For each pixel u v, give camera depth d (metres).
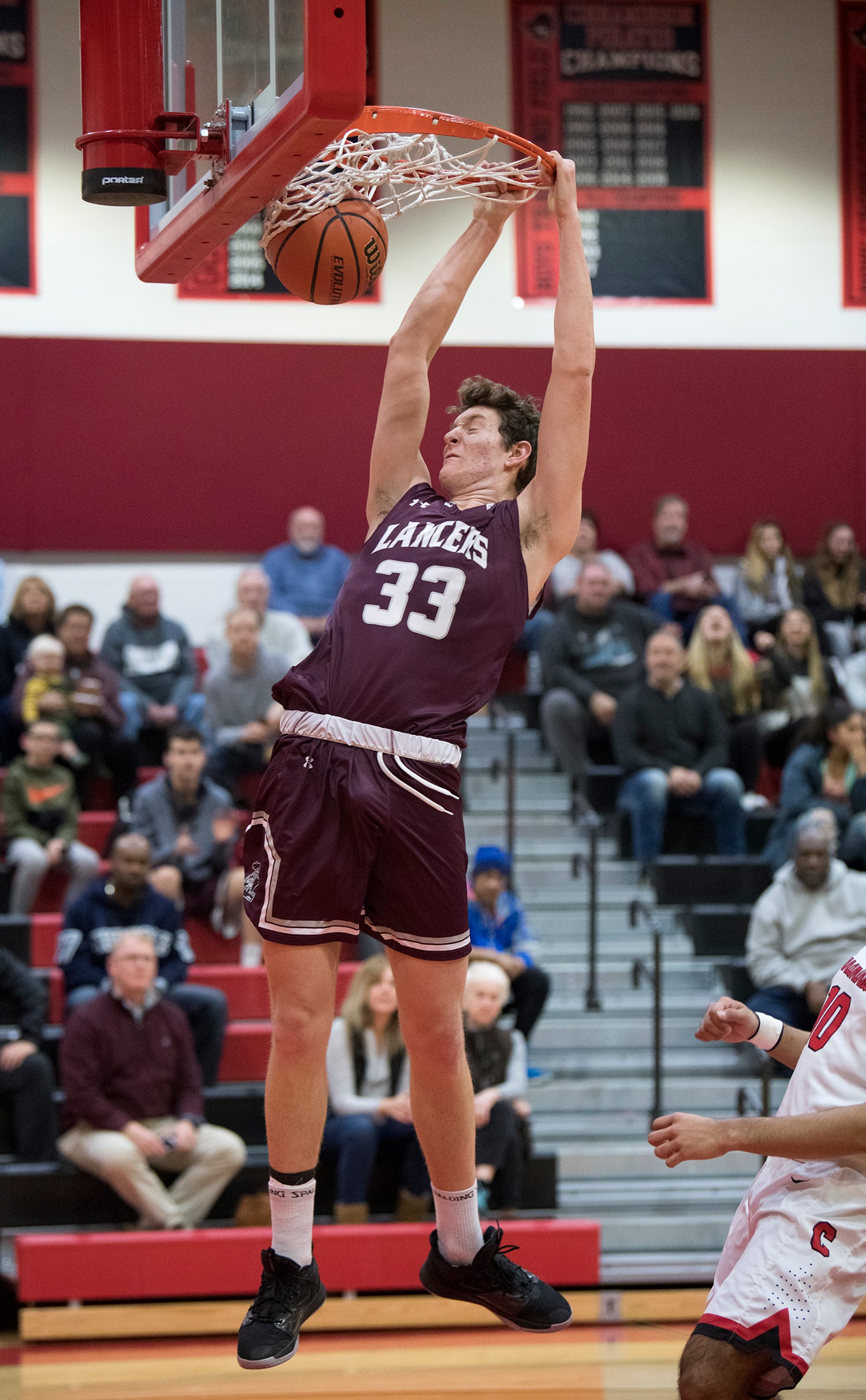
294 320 14.22
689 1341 4.07
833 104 14.66
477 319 14.16
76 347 13.88
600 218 14.40
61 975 9.66
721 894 11.00
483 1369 7.43
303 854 3.50
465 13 14.07
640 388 14.55
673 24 14.43
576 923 11.01
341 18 3.16
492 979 8.73
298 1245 3.58
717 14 14.48
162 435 14.05
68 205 13.85
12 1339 8.12
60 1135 8.81
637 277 14.48
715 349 14.58
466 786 12.23
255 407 14.16
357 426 14.26
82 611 11.62
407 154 3.93
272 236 3.87
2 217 13.75
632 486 14.58
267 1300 3.55
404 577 3.64
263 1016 9.80
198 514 14.09
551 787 12.12
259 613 12.09
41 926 9.98
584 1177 9.24
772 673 12.45
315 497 14.22
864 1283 4.08
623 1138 9.52
